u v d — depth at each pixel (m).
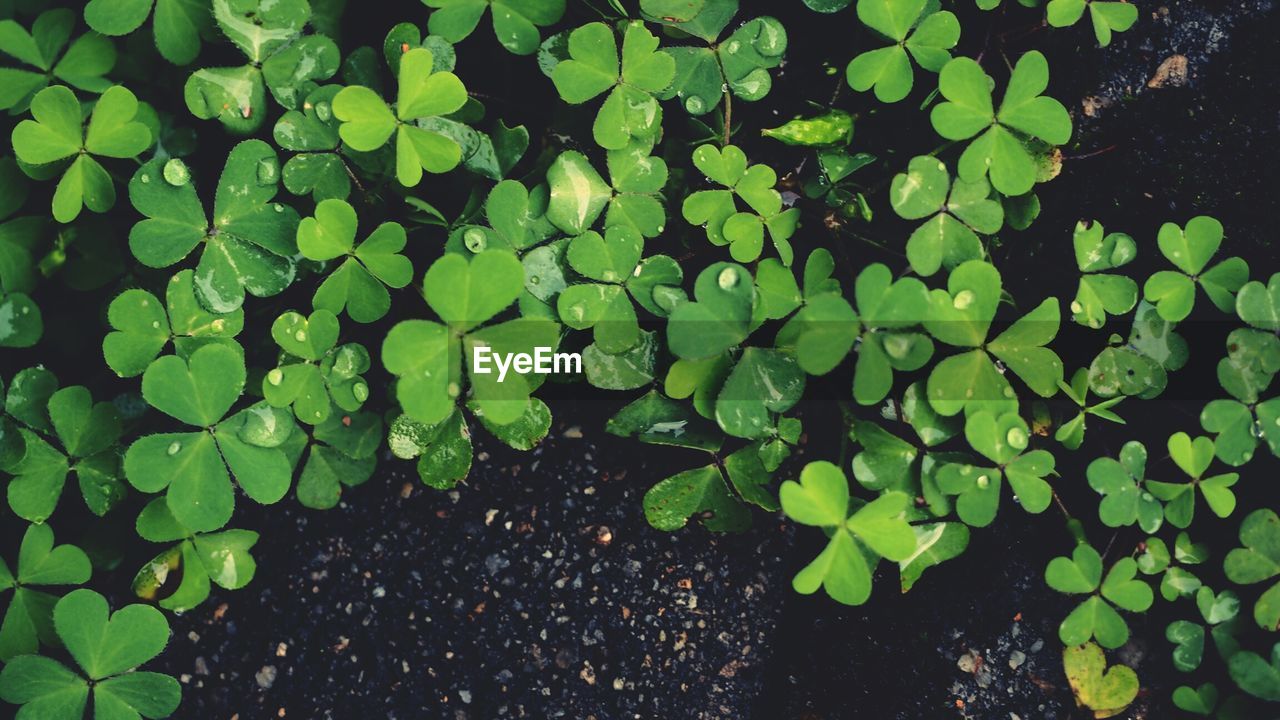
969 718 0.27
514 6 0.26
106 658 0.26
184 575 0.27
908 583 0.26
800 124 0.27
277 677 0.28
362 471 0.27
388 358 0.24
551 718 0.28
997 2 0.26
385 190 0.27
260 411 0.26
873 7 0.26
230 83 0.26
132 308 0.25
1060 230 0.27
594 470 0.28
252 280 0.26
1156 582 0.27
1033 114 0.25
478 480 0.28
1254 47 0.27
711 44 0.27
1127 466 0.26
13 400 0.26
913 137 0.28
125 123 0.25
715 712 0.28
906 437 0.27
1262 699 0.26
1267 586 0.26
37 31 0.26
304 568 0.28
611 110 0.26
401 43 0.26
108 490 0.27
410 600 0.28
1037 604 0.27
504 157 0.27
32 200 0.27
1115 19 0.26
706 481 0.27
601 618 0.28
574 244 0.25
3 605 0.27
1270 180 0.27
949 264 0.26
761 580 0.28
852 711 0.27
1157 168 0.27
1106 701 0.27
